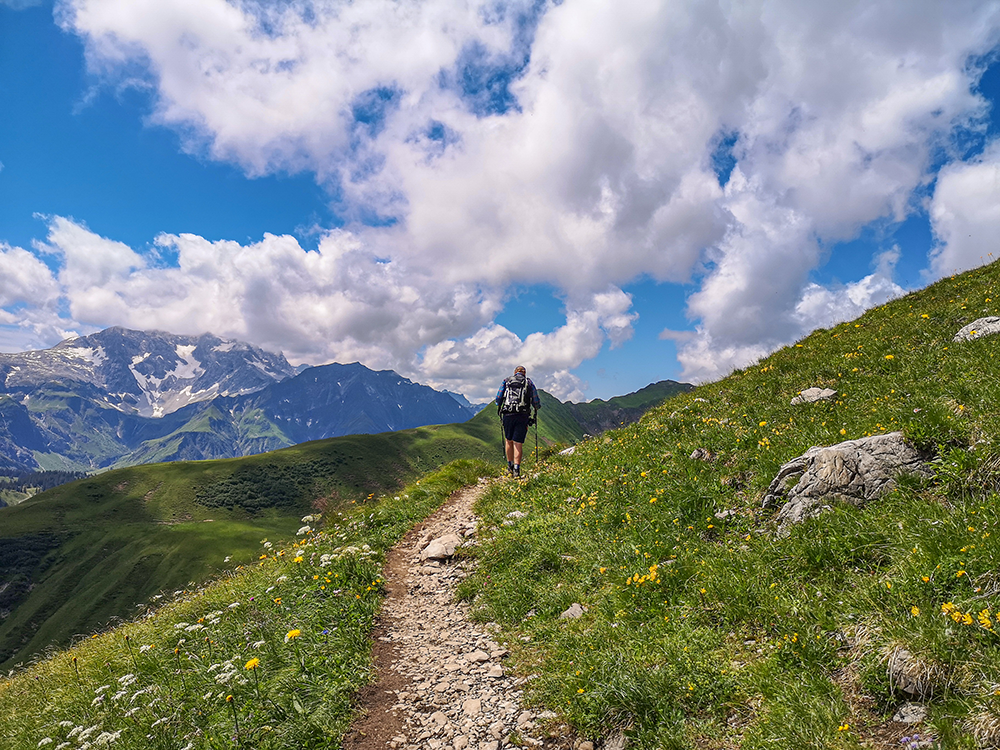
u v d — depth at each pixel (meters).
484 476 20.64
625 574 7.76
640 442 13.32
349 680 6.84
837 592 5.41
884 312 17.83
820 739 4.07
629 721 5.09
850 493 6.75
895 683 4.17
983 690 3.71
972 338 10.25
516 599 8.73
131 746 6.26
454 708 6.30
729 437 10.82
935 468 6.21
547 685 6.15
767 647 5.29
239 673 7.12
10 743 7.82
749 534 7.41
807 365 13.98
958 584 4.51
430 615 9.30
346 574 10.35
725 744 4.50
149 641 9.87
